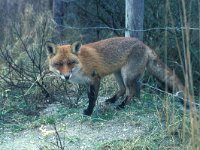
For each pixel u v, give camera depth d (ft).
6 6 14.89
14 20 14.46
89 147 8.97
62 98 10.93
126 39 10.64
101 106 10.52
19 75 11.37
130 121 9.80
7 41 13.82
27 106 10.69
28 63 12.13
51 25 13.56
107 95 11.35
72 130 9.59
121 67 10.64
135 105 10.57
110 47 10.50
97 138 9.27
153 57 10.67
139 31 11.39
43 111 10.50
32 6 14.30
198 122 7.13
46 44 10.11
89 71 10.14
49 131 9.41
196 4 12.14
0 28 14.60
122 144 8.91
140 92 10.98
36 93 11.07
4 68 12.27
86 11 14.01
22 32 13.70
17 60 12.36
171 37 12.09
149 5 12.67
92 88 10.18
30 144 9.16
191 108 7.00
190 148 7.22
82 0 14.15
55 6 14.19
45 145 9.04
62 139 9.25
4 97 11.06
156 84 11.44
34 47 12.66
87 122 9.88
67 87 11.39
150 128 9.45
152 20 12.51
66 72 9.81
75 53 10.00
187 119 9.16
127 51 10.53
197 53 11.66
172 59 12.01
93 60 10.19
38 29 13.37
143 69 10.61
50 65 10.14
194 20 12.01
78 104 10.67
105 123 9.82
